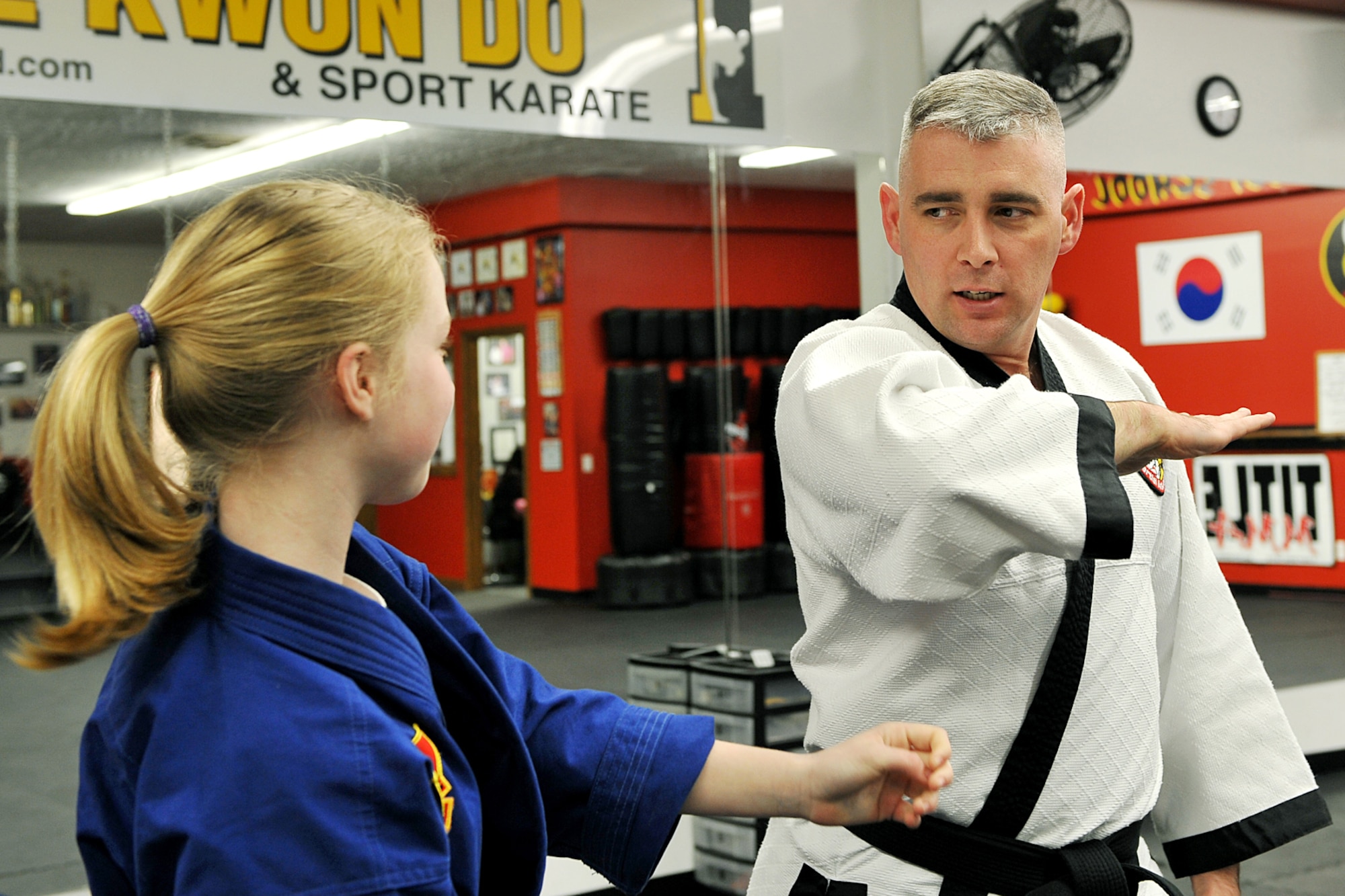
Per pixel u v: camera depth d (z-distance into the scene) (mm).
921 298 1080
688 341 7348
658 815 887
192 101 3389
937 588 867
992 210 1023
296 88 3518
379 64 3629
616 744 906
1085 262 7910
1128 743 1088
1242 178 5359
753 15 4328
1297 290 7285
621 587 7055
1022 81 1031
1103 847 1054
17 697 3350
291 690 668
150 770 660
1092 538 829
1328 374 7176
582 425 7484
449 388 770
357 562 827
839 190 5480
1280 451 7242
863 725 1062
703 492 7434
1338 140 5551
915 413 867
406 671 731
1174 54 5117
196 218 745
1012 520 828
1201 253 7539
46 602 2928
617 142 4426
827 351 1016
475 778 849
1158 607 1259
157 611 688
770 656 4020
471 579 7039
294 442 715
